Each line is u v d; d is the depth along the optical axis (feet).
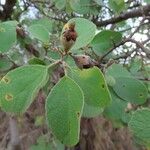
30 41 1.44
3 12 1.75
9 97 0.74
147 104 1.26
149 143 0.80
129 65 1.37
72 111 0.71
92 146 2.24
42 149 2.10
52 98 0.71
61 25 1.65
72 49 0.86
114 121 1.20
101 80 0.77
